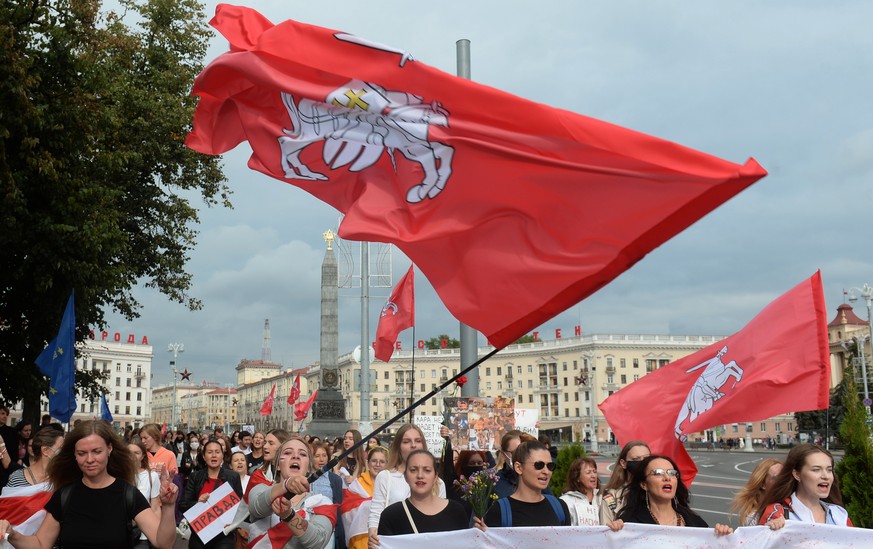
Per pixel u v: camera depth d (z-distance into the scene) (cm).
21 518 614
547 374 13038
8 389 2228
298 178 619
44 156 1825
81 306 2183
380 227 573
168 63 2892
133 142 2703
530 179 527
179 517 1215
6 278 2077
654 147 488
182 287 3056
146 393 16175
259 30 639
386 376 13312
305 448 651
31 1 1922
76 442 536
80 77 1991
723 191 468
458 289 552
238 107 641
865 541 569
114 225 2158
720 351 933
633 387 959
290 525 608
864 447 941
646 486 607
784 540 575
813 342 883
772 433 11481
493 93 544
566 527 572
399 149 576
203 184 2992
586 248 512
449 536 575
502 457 913
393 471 759
